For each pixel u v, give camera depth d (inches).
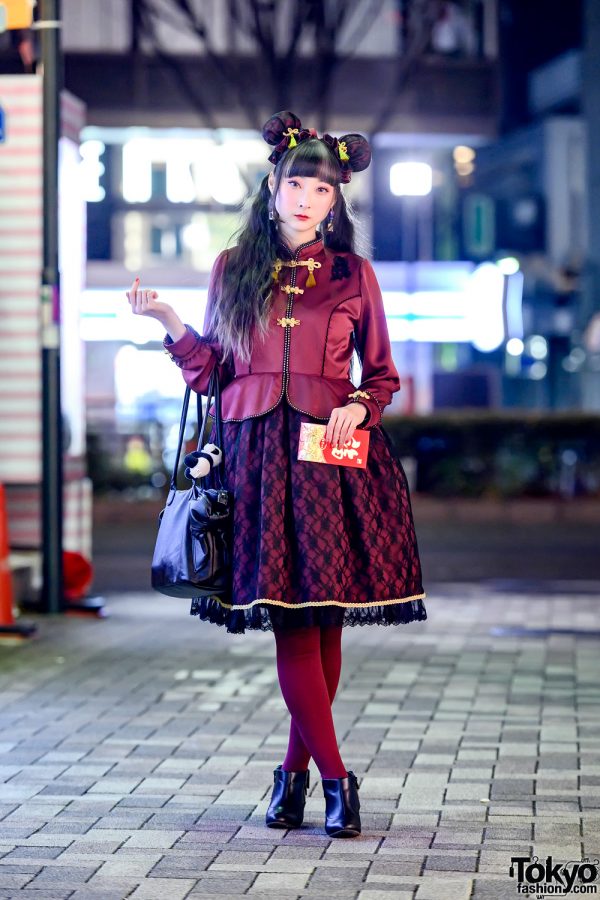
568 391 1753.2
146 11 908.6
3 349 402.9
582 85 1646.2
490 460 856.9
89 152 1204.5
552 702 269.3
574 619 402.9
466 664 316.2
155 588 176.9
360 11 928.3
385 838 174.7
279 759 220.1
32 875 159.5
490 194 1999.3
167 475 849.5
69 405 425.4
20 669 306.5
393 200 1282.0
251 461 176.4
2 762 218.2
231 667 309.7
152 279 1021.2
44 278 385.1
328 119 924.6
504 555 616.1
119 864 163.8
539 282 1808.6
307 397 176.4
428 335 1039.6
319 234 187.6
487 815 185.8
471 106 935.7
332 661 183.3
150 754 223.6
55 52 386.9
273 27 866.8
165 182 1206.3
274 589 169.5
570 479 856.9
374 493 178.9
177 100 912.9
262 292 177.5
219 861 164.9
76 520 433.1
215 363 182.2
